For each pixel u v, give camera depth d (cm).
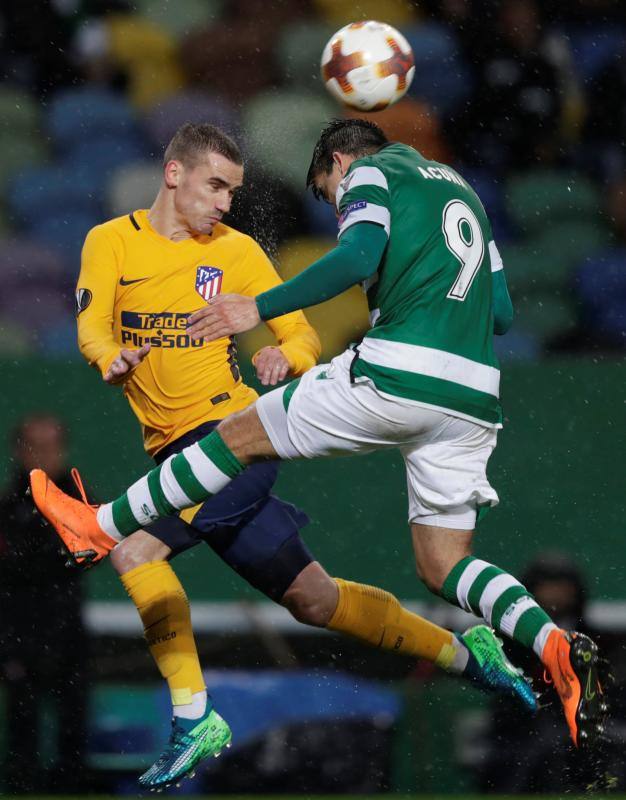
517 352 3061
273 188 3284
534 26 3578
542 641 1359
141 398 1598
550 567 2181
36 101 3553
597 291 3150
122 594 2381
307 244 3241
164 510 1427
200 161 1562
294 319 1627
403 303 1370
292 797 2180
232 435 1410
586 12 3591
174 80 3609
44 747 2261
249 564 1600
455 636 1691
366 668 2392
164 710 2342
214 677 2330
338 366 1385
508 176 3450
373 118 3466
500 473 2459
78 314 1573
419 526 1456
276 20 3694
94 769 2256
